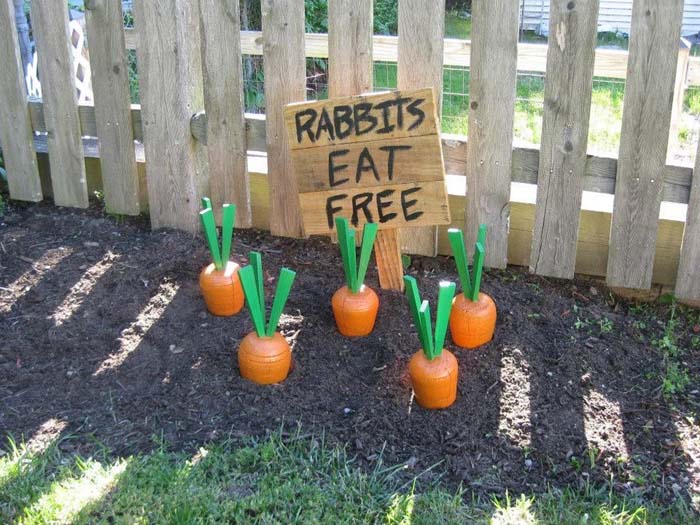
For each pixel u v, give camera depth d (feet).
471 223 4.72
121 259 4.97
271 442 3.45
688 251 4.38
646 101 4.14
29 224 5.49
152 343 4.17
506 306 4.44
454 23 16.49
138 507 3.15
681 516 3.17
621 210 4.41
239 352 3.85
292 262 4.94
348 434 3.56
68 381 3.93
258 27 11.94
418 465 3.42
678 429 3.66
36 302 4.55
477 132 4.50
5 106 5.50
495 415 3.68
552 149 4.40
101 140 5.34
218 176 5.14
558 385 3.89
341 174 4.26
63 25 5.16
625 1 16.97
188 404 3.74
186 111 5.03
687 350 4.29
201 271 4.77
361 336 4.15
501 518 3.13
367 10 4.42
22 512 3.14
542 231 4.60
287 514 3.14
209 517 3.10
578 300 4.64
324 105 4.18
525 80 10.64
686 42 7.21
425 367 3.60
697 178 4.22
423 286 4.63
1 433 3.59
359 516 3.13
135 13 4.90
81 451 3.48
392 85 10.19
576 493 3.28
